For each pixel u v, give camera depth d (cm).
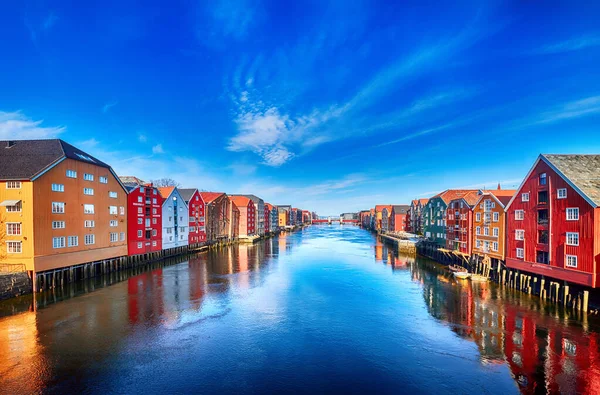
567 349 2012
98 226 4244
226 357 1909
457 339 2181
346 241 10219
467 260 4812
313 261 5762
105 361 1848
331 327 2398
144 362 1841
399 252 7169
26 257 3272
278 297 3222
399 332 2306
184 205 6731
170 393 1545
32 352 1953
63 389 1570
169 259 5931
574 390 1578
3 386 1590
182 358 1892
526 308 2847
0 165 3425
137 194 5150
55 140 3881
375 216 16025
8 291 3066
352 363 1850
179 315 2642
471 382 1653
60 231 3612
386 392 1570
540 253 3266
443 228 6081
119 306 2881
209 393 1549
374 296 3281
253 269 4891
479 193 5169
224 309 2808
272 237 12231
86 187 4028
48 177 3456
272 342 2123
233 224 9719
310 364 1836
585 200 2680
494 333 2280
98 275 4278
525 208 3481
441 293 3412
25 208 3262
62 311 2722
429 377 1703
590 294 2766
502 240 3953
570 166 3027
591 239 2627
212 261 5731
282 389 1587
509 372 1750
